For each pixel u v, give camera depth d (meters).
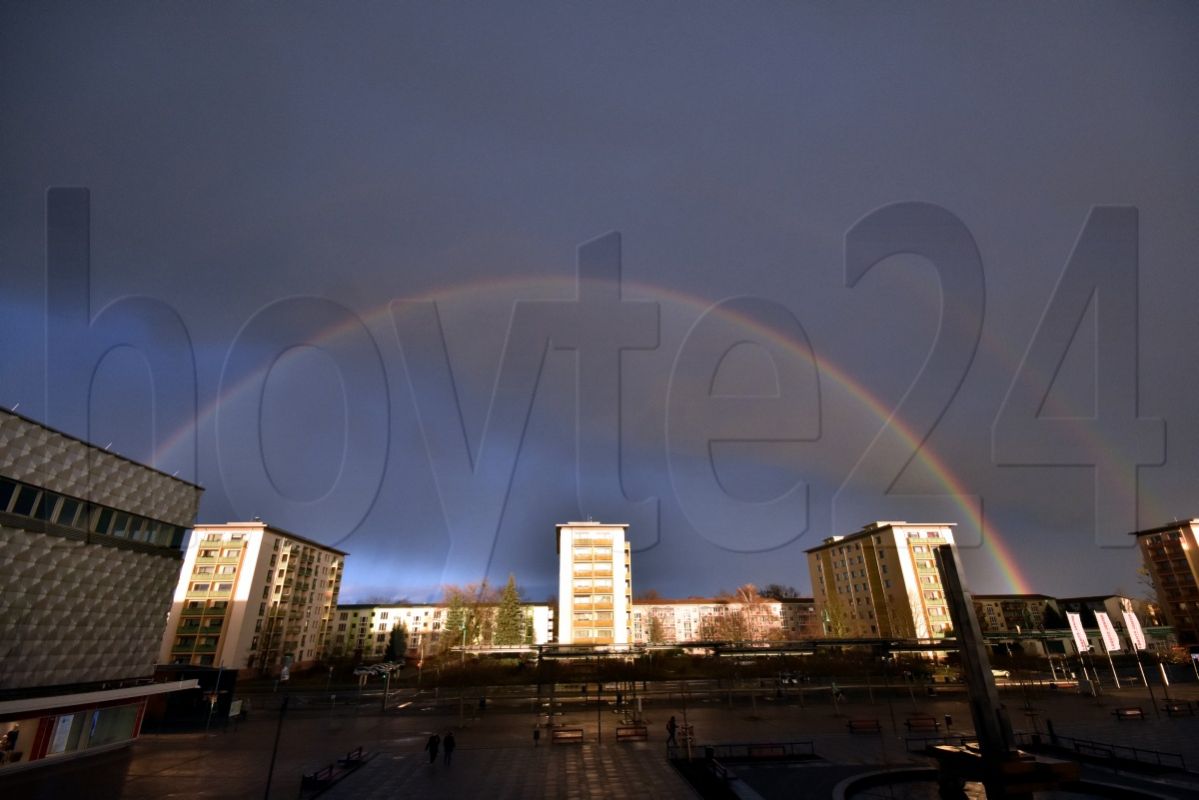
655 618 110.94
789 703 41.16
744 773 22.19
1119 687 48.50
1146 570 84.75
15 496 22.67
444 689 51.25
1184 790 18.12
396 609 102.31
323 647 84.81
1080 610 92.88
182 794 19.97
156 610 30.03
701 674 53.09
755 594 109.06
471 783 21.22
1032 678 53.50
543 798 19.30
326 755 26.69
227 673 38.06
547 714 37.62
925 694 44.56
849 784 20.33
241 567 67.50
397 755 26.38
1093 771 21.09
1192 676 56.06
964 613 17.06
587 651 34.94
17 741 22.67
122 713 28.14
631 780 21.39
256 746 28.84
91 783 21.33
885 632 77.50
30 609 23.09
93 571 26.20
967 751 16.50
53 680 23.97
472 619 84.25
